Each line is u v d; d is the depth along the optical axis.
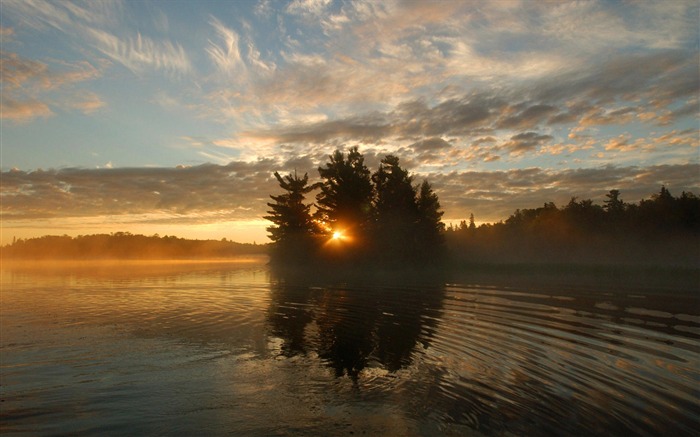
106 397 9.10
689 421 7.49
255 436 7.32
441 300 23.62
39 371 10.85
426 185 63.09
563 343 12.91
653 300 22.83
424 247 58.69
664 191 57.97
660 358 11.21
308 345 13.41
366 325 16.50
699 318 17.06
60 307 21.72
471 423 7.66
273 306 22.00
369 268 58.59
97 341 14.05
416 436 7.26
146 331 15.56
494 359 11.38
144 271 60.78
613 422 7.51
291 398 9.01
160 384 9.91
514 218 83.56
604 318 17.12
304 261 64.12
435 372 10.47
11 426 7.70
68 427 7.68
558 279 37.62
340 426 7.67
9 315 18.92
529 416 7.84
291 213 70.56
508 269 51.28
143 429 7.61
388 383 9.80
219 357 12.13
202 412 8.32
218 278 44.09
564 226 63.72
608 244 59.38
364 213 62.62
